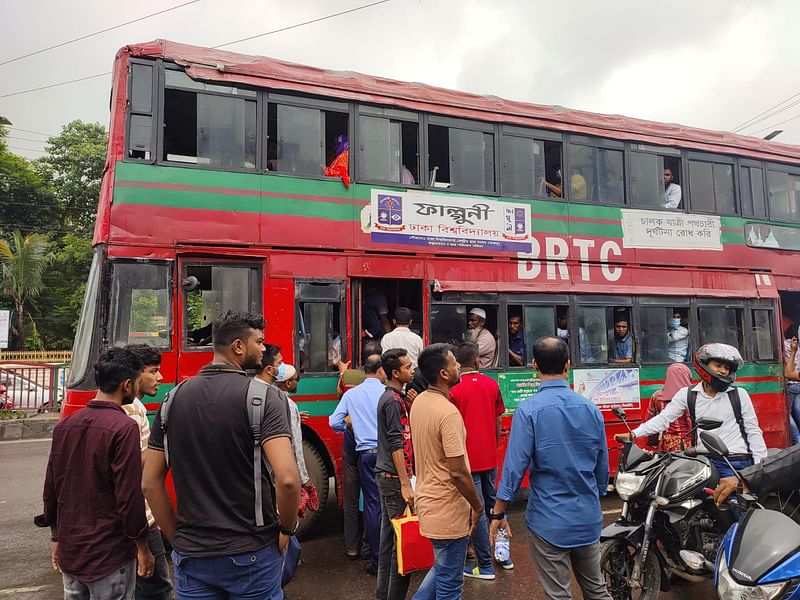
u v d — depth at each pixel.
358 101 6.65
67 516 2.91
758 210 9.07
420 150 6.93
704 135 8.81
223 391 2.42
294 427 3.94
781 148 9.45
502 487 3.21
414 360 6.10
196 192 5.78
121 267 5.42
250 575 2.34
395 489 4.22
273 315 5.96
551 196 7.61
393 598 4.01
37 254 27.19
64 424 3.02
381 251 6.54
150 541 3.45
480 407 4.87
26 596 4.52
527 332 7.20
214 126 5.99
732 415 4.50
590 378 7.45
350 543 5.34
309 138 6.42
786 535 3.27
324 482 6.12
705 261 8.45
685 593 4.61
